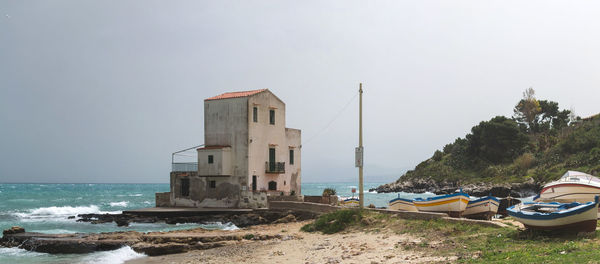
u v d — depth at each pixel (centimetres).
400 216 2427
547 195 3216
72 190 14012
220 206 4300
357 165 2784
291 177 4838
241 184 4209
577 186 3056
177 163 4594
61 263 2167
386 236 2127
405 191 11369
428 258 1589
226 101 4369
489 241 1712
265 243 2361
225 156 4241
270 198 4094
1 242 2694
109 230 3550
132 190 14800
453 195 2678
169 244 2380
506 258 1407
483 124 10650
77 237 2620
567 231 1644
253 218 3778
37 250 2497
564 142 9269
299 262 1798
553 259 1305
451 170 10825
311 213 3559
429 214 2277
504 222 2089
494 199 2748
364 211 2627
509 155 10138
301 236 2484
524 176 8762
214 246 2389
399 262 1579
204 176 4359
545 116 12081
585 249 1388
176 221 3922
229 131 4331
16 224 4022
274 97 4622
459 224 2083
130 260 2180
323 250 1992
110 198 9019
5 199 8281
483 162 10325
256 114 4353
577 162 8131
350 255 1797
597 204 1622
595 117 10506
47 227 3778
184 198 4519
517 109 12156
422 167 12131
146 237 2541
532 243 1585
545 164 8912
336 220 2592
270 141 4516
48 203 7306
